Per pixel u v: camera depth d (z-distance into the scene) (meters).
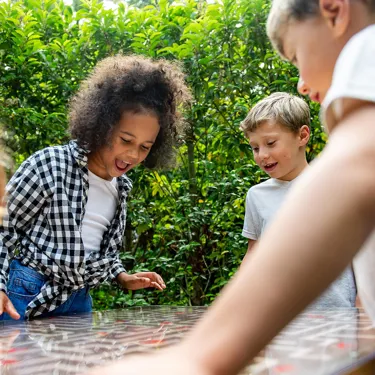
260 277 0.31
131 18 3.11
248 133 1.95
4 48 2.91
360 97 0.38
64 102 2.97
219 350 0.30
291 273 0.31
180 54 2.86
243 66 2.93
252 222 1.97
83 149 1.62
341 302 1.57
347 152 0.34
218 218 2.87
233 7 2.90
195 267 2.98
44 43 3.10
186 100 1.96
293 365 0.53
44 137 2.84
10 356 0.71
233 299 0.31
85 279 1.62
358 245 0.32
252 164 2.88
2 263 1.42
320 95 0.52
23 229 1.54
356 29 0.47
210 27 2.91
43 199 1.51
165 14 3.07
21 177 1.50
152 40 2.90
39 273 1.51
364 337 0.75
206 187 3.01
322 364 0.53
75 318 1.33
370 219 0.32
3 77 2.89
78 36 3.12
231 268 2.97
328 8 0.47
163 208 3.11
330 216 0.32
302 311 0.31
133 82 1.65
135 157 1.67
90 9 3.09
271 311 0.31
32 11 3.08
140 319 1.22
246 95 2.96
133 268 2.94
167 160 1.91
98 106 1.63
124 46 2.98
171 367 0.30
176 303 2.99
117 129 1.63
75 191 1.58
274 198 1.92
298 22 0.49
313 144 2.73
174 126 1.86
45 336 0.94
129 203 2.88
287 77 2.85
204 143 3.05
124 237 3.12
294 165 1.90
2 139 1.48
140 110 1.63
